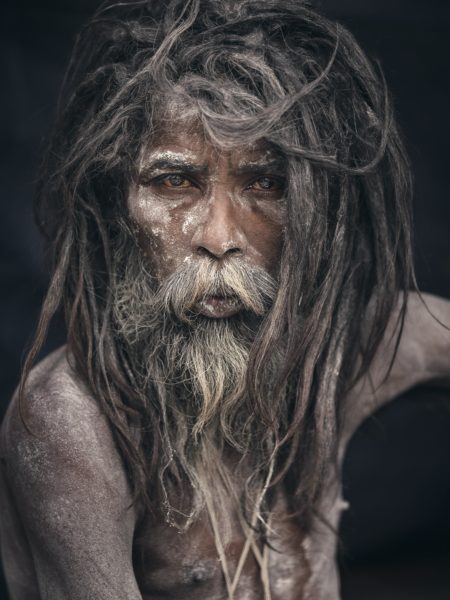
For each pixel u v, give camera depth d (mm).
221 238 1222
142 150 1234
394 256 1385
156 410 1325
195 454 1354
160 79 1196
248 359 1276
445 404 1620
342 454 1509
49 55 3078
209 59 1209
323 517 1410
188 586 1369
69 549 1228
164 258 1257
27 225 3076
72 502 1225
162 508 1316
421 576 3412
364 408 1505
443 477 3482
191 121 1196
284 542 1409
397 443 3422
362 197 1365
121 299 1332
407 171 1398
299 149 1206
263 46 1230
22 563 1405
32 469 1239
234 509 1374
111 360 1305
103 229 1322
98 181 1320
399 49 3219
